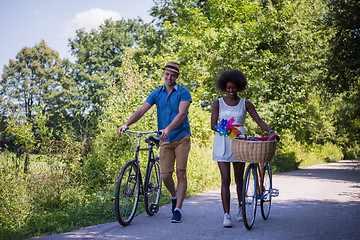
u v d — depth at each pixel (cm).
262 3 1983
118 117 898
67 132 770
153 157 538
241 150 422
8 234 437
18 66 5188
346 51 1811
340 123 3155
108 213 541
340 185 972
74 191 652
